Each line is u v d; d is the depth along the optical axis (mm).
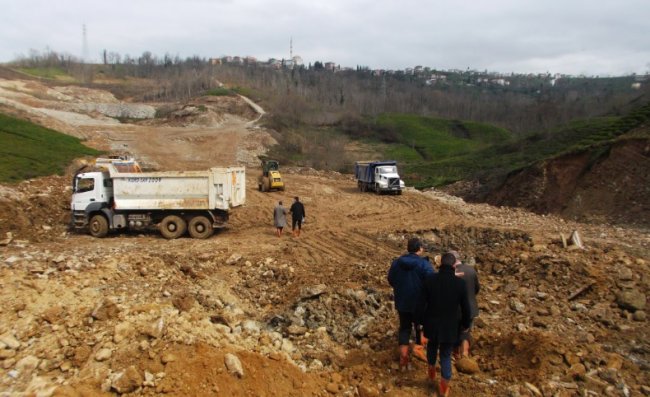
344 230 19766
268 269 13531
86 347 7344
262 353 7688
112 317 8219
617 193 25281
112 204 18062
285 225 20156
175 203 17750
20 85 89688
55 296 9188
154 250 15484
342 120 93312
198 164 45844
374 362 7812
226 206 17734
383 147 81062
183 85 116562
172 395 6109
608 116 60156
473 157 59812
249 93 104750
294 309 10422
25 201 20078
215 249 15922
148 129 62656
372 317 9594
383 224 21328
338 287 11148
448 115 116625
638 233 18453
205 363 6609
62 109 74062
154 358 6746
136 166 18938
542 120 90562
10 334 7730
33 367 7008
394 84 175375
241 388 6453
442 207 26953
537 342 7613
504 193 33344
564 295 10188
